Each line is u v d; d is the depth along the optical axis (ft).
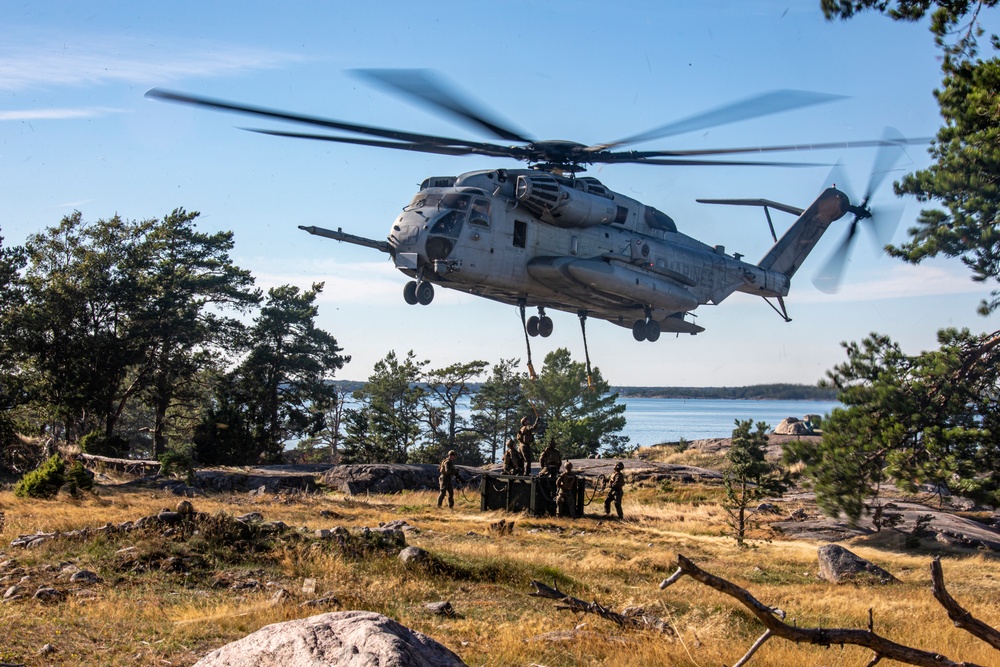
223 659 15.55
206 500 84.33
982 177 38.96
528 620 35.65
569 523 79.05
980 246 39.81
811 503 98.78
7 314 141.28
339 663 14.67
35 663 24.77
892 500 96.68
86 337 146.72
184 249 167.84
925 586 54.29
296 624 16.06
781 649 33.99
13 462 143.84
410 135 60.03
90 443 131.03
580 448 187.11
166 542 42.57
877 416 36.73
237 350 170.30
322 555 43.78
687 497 107.45
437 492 108.78
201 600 34.47
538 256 84.02
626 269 88.48
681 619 38.65
